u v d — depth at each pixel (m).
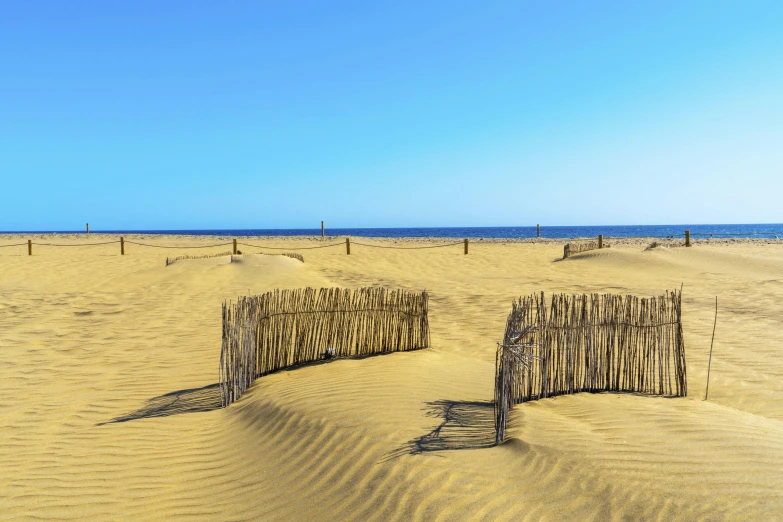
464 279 18.91
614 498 3.78
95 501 4.64
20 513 4.47
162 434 5.97
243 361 7.05
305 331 8.12
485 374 7.31
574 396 6.10
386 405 5.76
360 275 19.89
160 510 4.47
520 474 4.18
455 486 4.06
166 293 15.79
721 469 4.06
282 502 4.39
